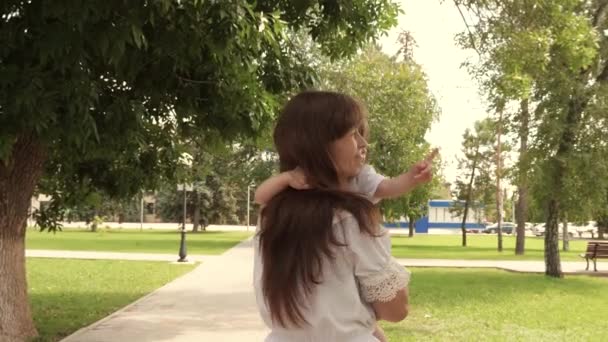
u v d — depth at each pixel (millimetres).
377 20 9531
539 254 35688
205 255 27922
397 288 1925
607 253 23125
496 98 18844
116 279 18078
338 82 30703
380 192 2057
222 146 9844
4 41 6922
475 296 15422
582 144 18844
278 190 2033
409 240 58688
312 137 1975
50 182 11297
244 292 15391
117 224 90562
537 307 13711
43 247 33531
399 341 9633
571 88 18047
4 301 8641
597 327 11195
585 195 19016
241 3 6805
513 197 36688
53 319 11336
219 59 7574
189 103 8680
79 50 6520
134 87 8422
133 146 9344
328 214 1901
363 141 2025
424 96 32844
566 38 13984
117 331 10164
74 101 6699
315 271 1885
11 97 6621
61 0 6148
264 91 8594
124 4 6137
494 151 48000
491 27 13539
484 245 48906
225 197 66188
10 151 7059
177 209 66875
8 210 8648
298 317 1913
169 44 7254
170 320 11289
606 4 19016
